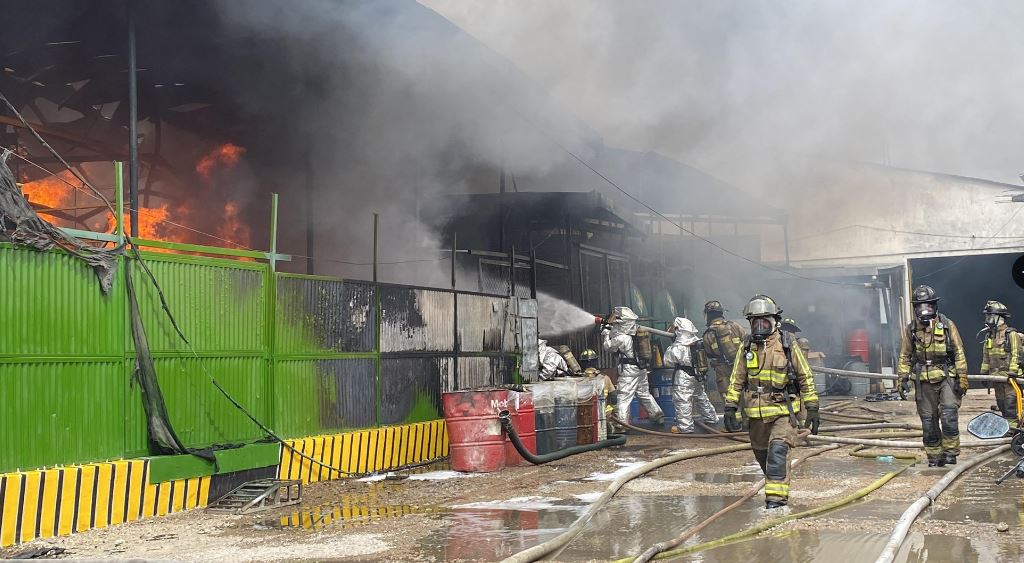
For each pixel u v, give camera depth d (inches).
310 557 229.6
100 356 293.0
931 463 396.5
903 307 1339.8
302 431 376.8
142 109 708.7
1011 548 221.0
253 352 356.2
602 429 502.0
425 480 383.2
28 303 270.5
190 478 309.6
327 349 395.2
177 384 321.7
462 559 223.8
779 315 297.1
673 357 576.4
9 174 266.1
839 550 224.8
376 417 424.2
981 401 874.8
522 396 438.0
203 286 335.3
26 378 268.2
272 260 368.2
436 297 477.7
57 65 624.7
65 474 266.4
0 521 247.6
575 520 274.4
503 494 337.4
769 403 289.7
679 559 219.8
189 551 240.1
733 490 334.3
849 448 472.7
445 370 483.2
